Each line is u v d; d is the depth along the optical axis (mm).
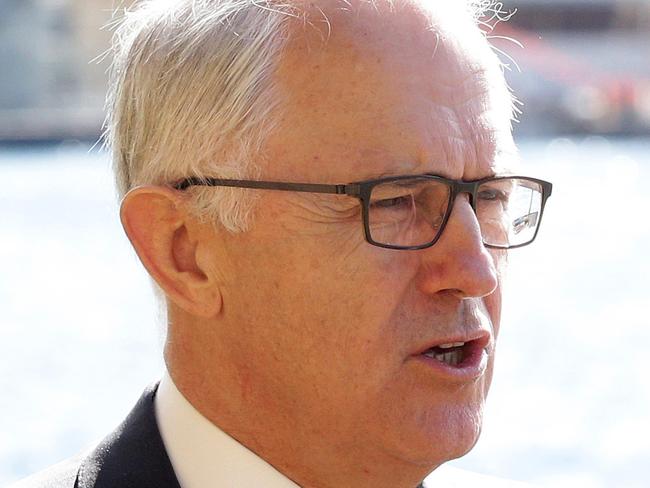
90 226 21891
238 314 3961
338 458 3928
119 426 4227
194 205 3988
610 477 10055
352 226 3787
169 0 4145
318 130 3799
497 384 13141
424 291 3797
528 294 18234
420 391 3809
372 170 3760
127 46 4266
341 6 3859
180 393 4137
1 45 47031
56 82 47312
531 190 4129
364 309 3783
